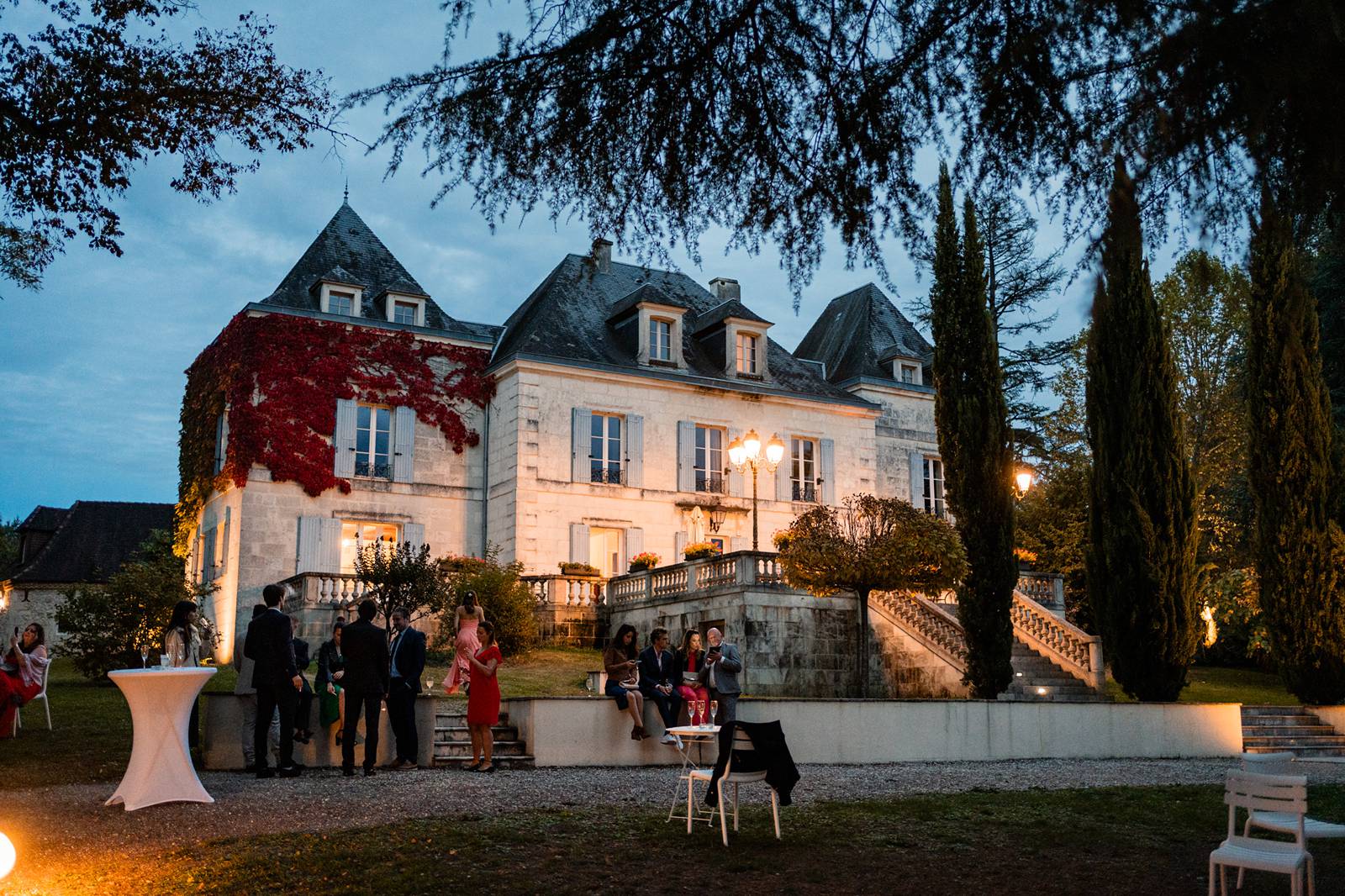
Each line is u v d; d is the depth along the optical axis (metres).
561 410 30.41
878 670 23.05
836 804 10.53
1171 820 10.21
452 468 30.75
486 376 31.50
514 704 14.12
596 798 10.56
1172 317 29.98
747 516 32.56
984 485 20.19
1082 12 4.95
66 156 8.01
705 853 8.30
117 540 39.88
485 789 10.98
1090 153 5.45
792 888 7.43
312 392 28.91
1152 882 7.79
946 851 8.60
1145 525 20.50
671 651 14.56
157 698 10.02
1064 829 9.60
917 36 5.62
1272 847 7.11
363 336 29.91
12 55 7.66
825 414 34.47
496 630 23.27
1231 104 4.94
